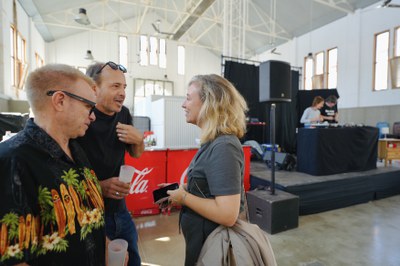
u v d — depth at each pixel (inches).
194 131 177.9
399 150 205.2
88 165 33.2
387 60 286.8
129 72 530.0
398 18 272.7
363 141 153.0
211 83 37.9
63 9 361.4
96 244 29.3
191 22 394.0
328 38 351.9
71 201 26.4
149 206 117.0
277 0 350.6
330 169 141.6
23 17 315.6
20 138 24.3
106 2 374.6
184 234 38.1
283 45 431.2
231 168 32.7
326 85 358.6
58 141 27.7
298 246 90.3
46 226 23.7
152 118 199.9
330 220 115.3
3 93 230.1
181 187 38.2
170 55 563.8
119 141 46.6
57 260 24.2
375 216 120.6
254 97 237.9
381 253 85.7
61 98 26.5
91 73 42.6
